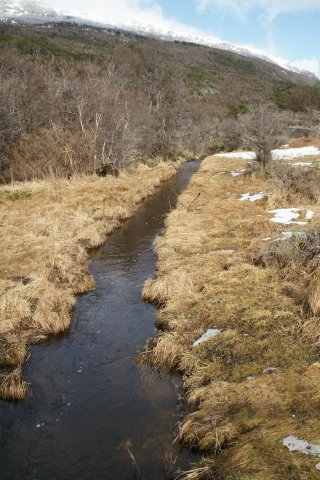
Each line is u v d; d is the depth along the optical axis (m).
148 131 31.58
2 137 21.64
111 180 22.17
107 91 27.34
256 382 5.92
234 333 7.35
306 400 5.32
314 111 46.88
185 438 5.43
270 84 102.62
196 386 6.36
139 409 6.25
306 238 10.05
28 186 18.88
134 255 12.96
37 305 9.02
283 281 8.94
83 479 5.07
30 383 6.98
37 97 26.22
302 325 7.07
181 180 25.98
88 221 15.42
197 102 63.41
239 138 42.03
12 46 55.00
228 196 18.31
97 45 104.25
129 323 8.88
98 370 7.31
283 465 4.35
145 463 5.22
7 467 5.31
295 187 17.36
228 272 9.80
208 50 142.75
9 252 12.04
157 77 46.44
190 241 12.46
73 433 5.84
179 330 7.92
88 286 10.61
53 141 22.34
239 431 5.12
